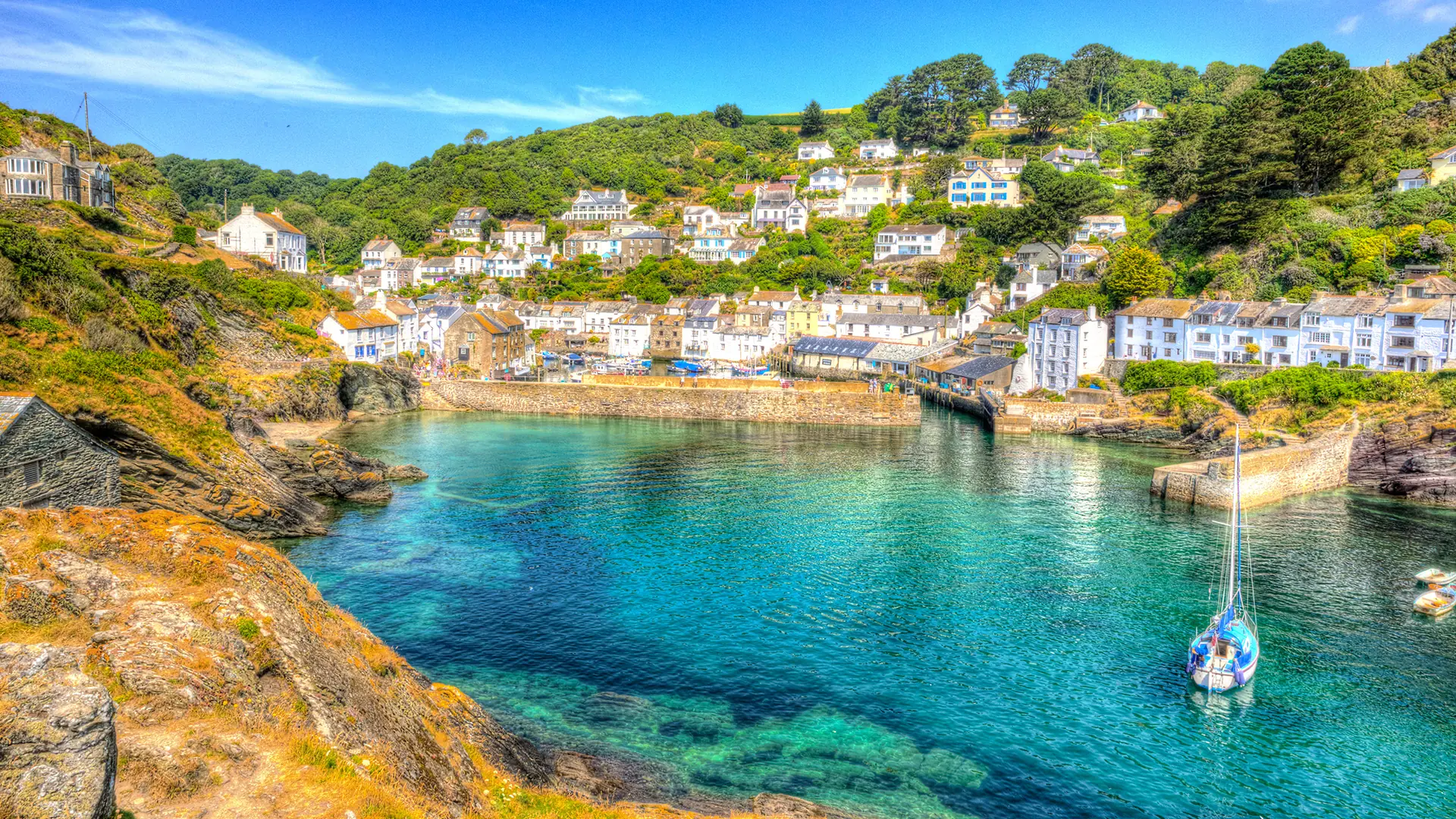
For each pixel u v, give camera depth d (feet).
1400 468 254.27
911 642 140.97
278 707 73.00
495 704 116.67
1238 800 102.37
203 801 61.05
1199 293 404.77
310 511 205.57
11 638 70.18
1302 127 410.31
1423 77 472.85
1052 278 484.74
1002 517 215.31
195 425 182.50
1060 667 133.59
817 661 133.59
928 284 576.61
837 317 545.85
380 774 70.90
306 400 334.03
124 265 285.02
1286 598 165.48
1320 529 211.82
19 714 47.73
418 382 400.47
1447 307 293.84
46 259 206.28
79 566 78.89
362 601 152.25
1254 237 399.85
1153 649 140.87
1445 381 266.98
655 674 127.65
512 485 243.81
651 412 383.86
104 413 163.22
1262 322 337.72
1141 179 606.96
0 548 79.10
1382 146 422.41
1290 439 278.26
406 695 91.56
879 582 167.53
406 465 255.50
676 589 161.89
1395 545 199.21
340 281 607.37
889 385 408.87
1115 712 120.98
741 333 542.98
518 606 152.15
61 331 183.52
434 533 195.11
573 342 585.22
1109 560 183.42
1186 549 192.65
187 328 301.22
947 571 174.50
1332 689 129.39
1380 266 353.10
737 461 281.74
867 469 270.46
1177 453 304.30
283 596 88.07
